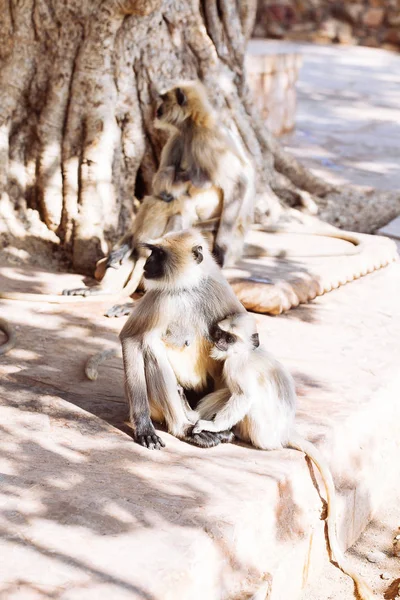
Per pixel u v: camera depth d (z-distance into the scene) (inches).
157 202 315.6
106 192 347.9
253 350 205.2
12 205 356.5
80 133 346.9
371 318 305.6
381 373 261.9
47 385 240.2
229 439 211.8
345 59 950.4
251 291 301.4
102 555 165.8
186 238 202.8
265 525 189.6
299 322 298.2
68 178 348.2
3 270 331.9
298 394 243.4
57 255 350.9
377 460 245.1
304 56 944.3
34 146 355.9
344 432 228.4
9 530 172.2
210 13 374.6
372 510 245.1
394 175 518.0
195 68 366.3
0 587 155.7
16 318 285.9
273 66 577.6
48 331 277.3
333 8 1036.5
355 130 643.5
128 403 213.3
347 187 476.1
